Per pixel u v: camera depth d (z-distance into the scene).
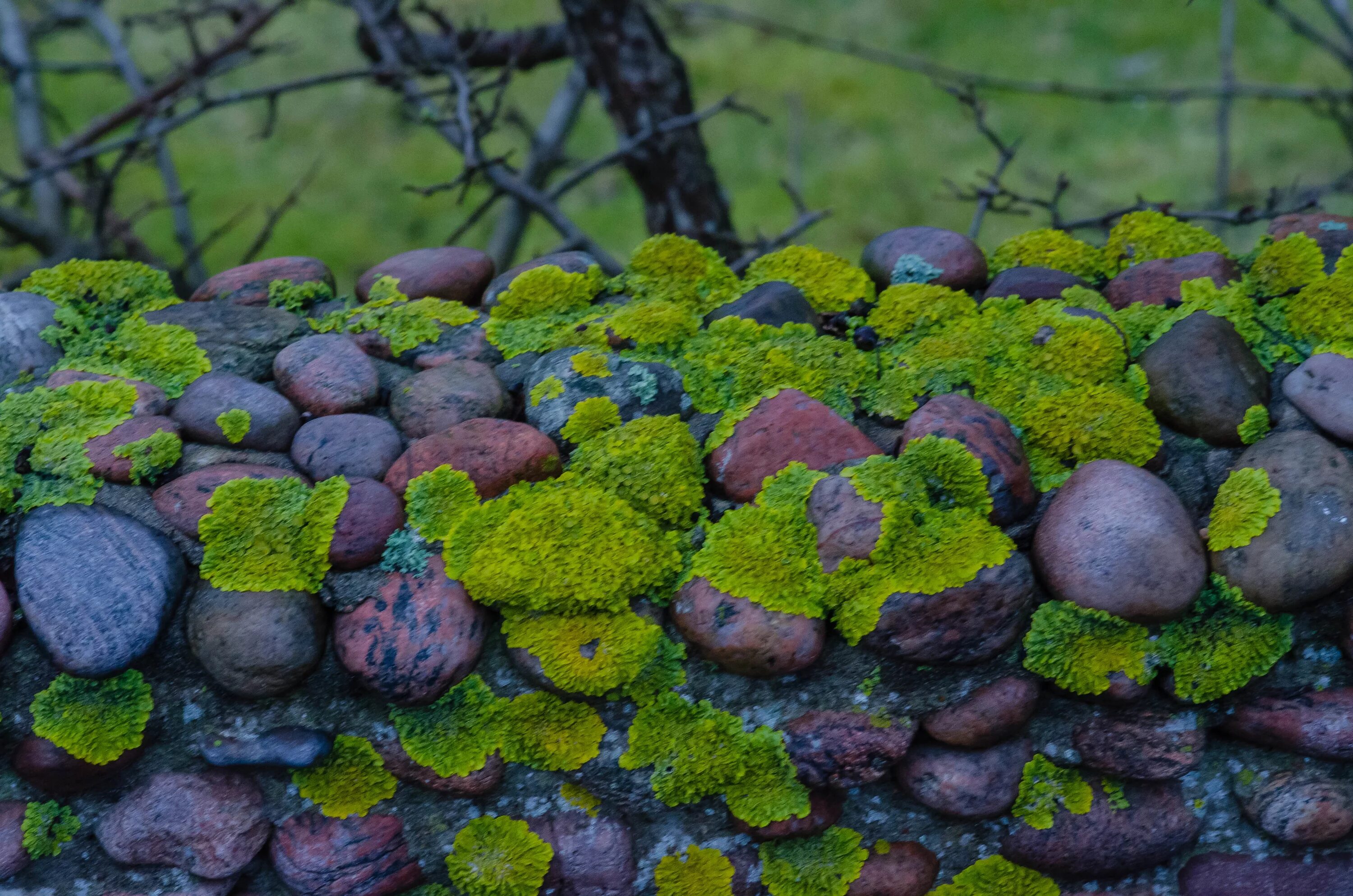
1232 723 1.34
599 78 1.91
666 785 1.32
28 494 1.31
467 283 1.43
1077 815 1.34
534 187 2.14
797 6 4.64
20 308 1.37
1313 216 1.42
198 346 1.37
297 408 1.35
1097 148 3.65
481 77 1.92
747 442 1.33
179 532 1.30
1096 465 1.32
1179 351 1.35
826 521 1.31
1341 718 1.32
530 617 1.30
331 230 3.46
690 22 4.37
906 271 1.42
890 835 1.35
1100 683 1.31
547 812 1.33
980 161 3.65
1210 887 1.36
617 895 1.34
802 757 1.32
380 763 1.32
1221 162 2.23
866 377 1.37
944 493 1.32
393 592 1.30
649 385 1.35
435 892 1.34
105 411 1.33
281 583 1.29
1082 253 1.44
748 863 1.34
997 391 1.36
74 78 4.20
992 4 4.49
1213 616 1.31
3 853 1.31
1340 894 1.35
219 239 3.41
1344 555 1.29
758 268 1.43
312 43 4.40
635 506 1.32
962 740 1.32
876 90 4.04
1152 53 4.09
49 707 1.30
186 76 2.06
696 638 1.30
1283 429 1.34
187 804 1.32
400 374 1.38
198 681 1.31
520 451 1.32
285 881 1.33
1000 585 1.30
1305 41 4.01
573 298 1.41
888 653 1.30
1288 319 1.37
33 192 2.28
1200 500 1.33
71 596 1.28
